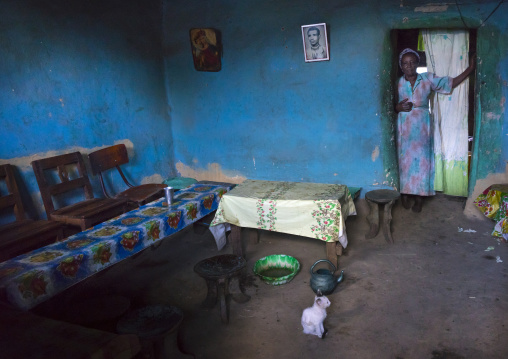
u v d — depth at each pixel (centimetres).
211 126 527
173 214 341
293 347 264
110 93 465
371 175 453
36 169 379
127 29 477
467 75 416
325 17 429
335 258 353
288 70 462
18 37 372
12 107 372
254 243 423
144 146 515
